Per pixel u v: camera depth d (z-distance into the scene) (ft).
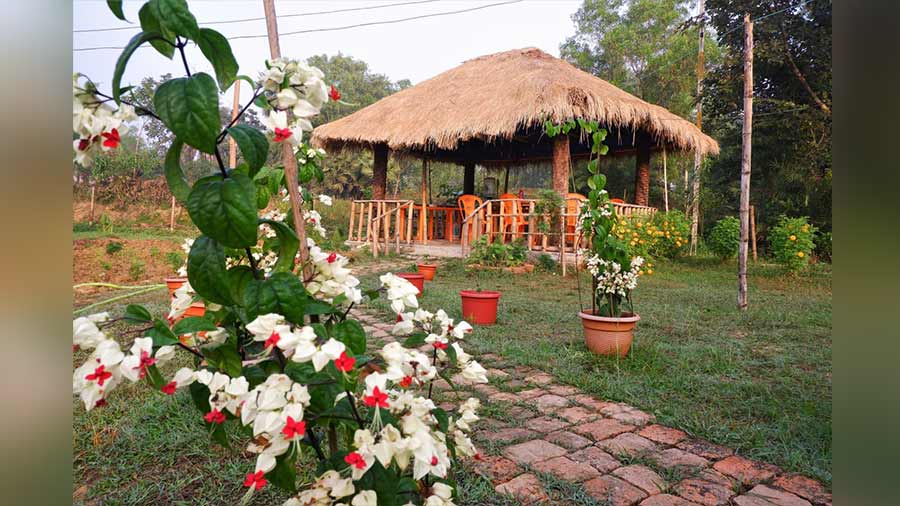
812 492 6.86
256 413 3.17
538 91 28.53
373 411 3.62
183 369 3.23
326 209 57.93
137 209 52.42
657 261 36.35
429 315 4.84
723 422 9.04
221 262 3.33
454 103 33.47
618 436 8.48
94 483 6.73
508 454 7.73
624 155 42.68
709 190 50.39
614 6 79.10
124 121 2.82
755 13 39.99
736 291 24.71
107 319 3.14
